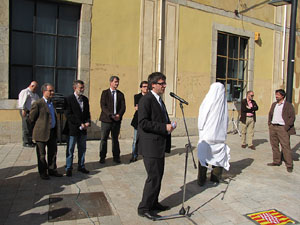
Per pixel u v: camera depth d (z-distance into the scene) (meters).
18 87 7.04
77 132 4.78
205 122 4.54
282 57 11.73
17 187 4.24
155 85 3.46
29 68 7.13
